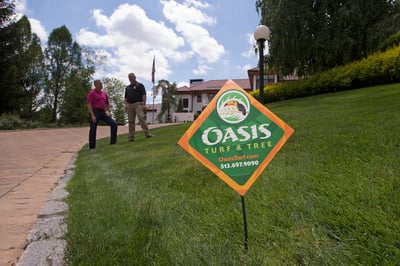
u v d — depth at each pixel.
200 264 1.14
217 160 1.34
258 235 1.36
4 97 18.28
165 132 7.83
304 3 12.62
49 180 3.01
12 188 2.64
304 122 4.70
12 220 1.77
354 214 1.40
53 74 31.25
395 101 5.32
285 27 12.47
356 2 11.30
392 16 11.06
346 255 1.13
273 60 14.00
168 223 1.56
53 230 1.54
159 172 2.88
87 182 2.72
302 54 13.21
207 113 1.35
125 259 1.19
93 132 6.16
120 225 1.55
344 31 11.91
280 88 14.47
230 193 1.96
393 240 1.17
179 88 40.03
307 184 1.89
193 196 2.00
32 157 4.95
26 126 17.45
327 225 1.37
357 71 11.05
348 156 2.38
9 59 18.78
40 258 1.24
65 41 31.50
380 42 11.55
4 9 18.28
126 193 2.21
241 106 1.38
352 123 3.84
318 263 1.11
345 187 1.73
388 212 1.40
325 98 9.66
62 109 31.48
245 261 1.16
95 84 6.27
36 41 29.84
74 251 1.26
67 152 5.74
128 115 6.92
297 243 1.26
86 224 1.56
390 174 1.86
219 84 38.47
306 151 2.79
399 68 9.73
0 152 5.68
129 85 6.89
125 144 6.20
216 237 1.37
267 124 1.39
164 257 1.19
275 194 1.81
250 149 1.36
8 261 1.26
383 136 2.83
